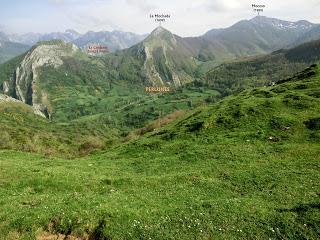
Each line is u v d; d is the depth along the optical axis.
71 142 176.38
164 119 122.50
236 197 35.72
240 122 63.72
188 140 61.81
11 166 47.88
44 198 36.34
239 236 27.12
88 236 28.95
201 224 28.53
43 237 29.31
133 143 69.75
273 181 38.91
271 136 55.97
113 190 39.91
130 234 27.73
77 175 45.47
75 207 32.16
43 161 57.50
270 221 28.50
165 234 27.52
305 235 26.58
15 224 30.27
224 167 45.69
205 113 75.31
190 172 44.53
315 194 34.38
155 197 36.28
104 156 63.38
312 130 55.72
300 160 45.34
